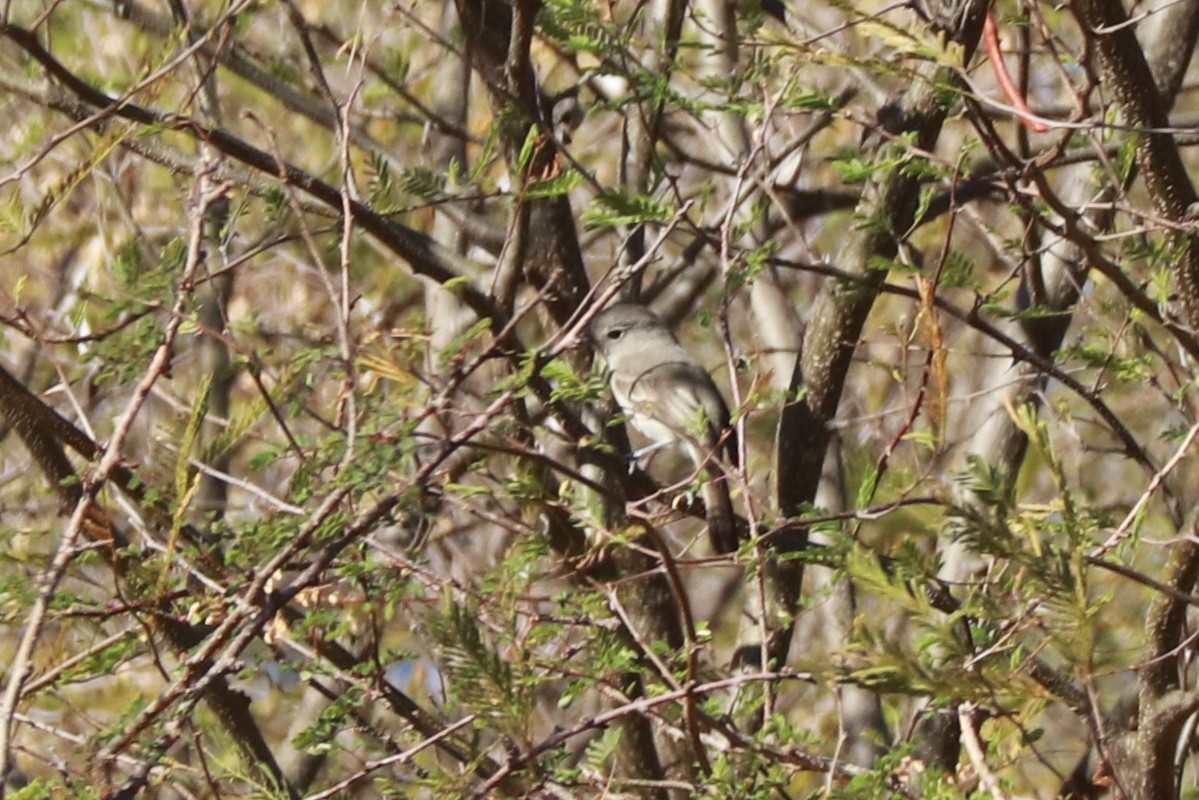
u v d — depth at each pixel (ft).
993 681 18.40
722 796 25.75
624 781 26.94
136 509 28.91
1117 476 50.96
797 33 38.14
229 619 23.50
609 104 33.24
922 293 26.45
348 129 28.14
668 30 37.24
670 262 55.72
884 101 38.40
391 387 30.68
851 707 40.57
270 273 54.90
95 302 35.88
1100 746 24.22
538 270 38.70
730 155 40.96
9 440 53.11
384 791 26.00
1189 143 42.86
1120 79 30.07
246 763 28.22
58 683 26.16
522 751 23.71
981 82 46.52
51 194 27.27
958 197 36.63
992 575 27.32
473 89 55.31
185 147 44.04
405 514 29.14
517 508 36.83
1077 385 33.12
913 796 26.50
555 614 28.58
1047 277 42.24
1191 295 31.27
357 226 33.32
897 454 39.68
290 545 24.32
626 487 36.65
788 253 57.11
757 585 31.37
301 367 26.89
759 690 31.19
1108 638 29.43
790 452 37.24
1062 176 47.37
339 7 52.26
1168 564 29.63
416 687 39.37
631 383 43.09
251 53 43.14
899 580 18.92
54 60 31.68
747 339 61.82
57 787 22.74
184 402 37.91
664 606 37.06
